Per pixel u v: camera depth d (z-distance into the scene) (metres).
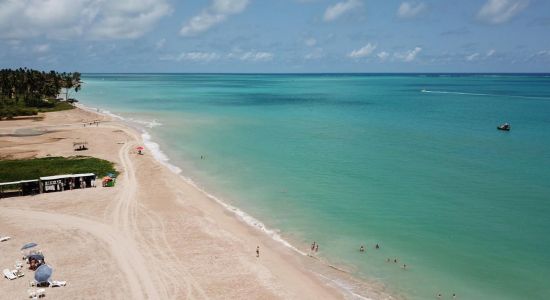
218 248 37.50
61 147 76.06
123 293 30.36
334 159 68.62
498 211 45.72
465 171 60.88
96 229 41.06
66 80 176.25
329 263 35.34
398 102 170.25
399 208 46.88
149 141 84.00
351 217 44.66
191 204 48.28
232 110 140.12
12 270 33.31
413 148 76.88
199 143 82.38
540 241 38.78
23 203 48.28
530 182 55.44
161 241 38.69
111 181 54.47
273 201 49.47
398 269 34.34
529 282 32.34
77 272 33.19
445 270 34.12
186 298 29.83
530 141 82.88
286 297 30.23
